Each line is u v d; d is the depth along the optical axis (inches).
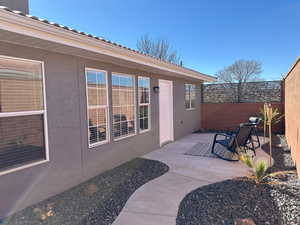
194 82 402.6
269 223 96.6
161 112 291.7
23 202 120.0
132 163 207.0
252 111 393.1
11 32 101.7
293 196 119.0
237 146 221.3
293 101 201.3
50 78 136.1
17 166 117.9
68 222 105.0
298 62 166.4
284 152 235.3
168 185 148.2
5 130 112.8
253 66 876.0
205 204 117.3
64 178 145.7
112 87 193.5
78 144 157.2
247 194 125.3
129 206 119.3
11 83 115.8
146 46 869.2
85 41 132.3
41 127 131.5
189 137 353.1
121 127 206.5
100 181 161.5
